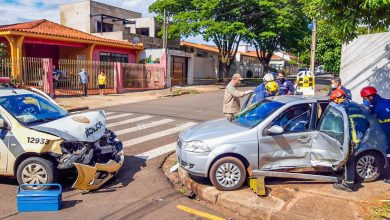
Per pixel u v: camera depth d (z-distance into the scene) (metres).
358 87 10.70
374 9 5.39
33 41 21.48
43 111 6.67
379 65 10.05
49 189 5.66
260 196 5.40
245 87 31.55
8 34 19.84
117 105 17.81
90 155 5.91
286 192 5.56
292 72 72.31
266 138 5.79
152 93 24.11
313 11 5.92
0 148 5.76
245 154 5.73
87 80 22.17
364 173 6.02
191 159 5.80
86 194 5.81
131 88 26.02
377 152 6.02
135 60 30.34
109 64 24.97
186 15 31.62
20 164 5.73
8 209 5.16
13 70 19.44
